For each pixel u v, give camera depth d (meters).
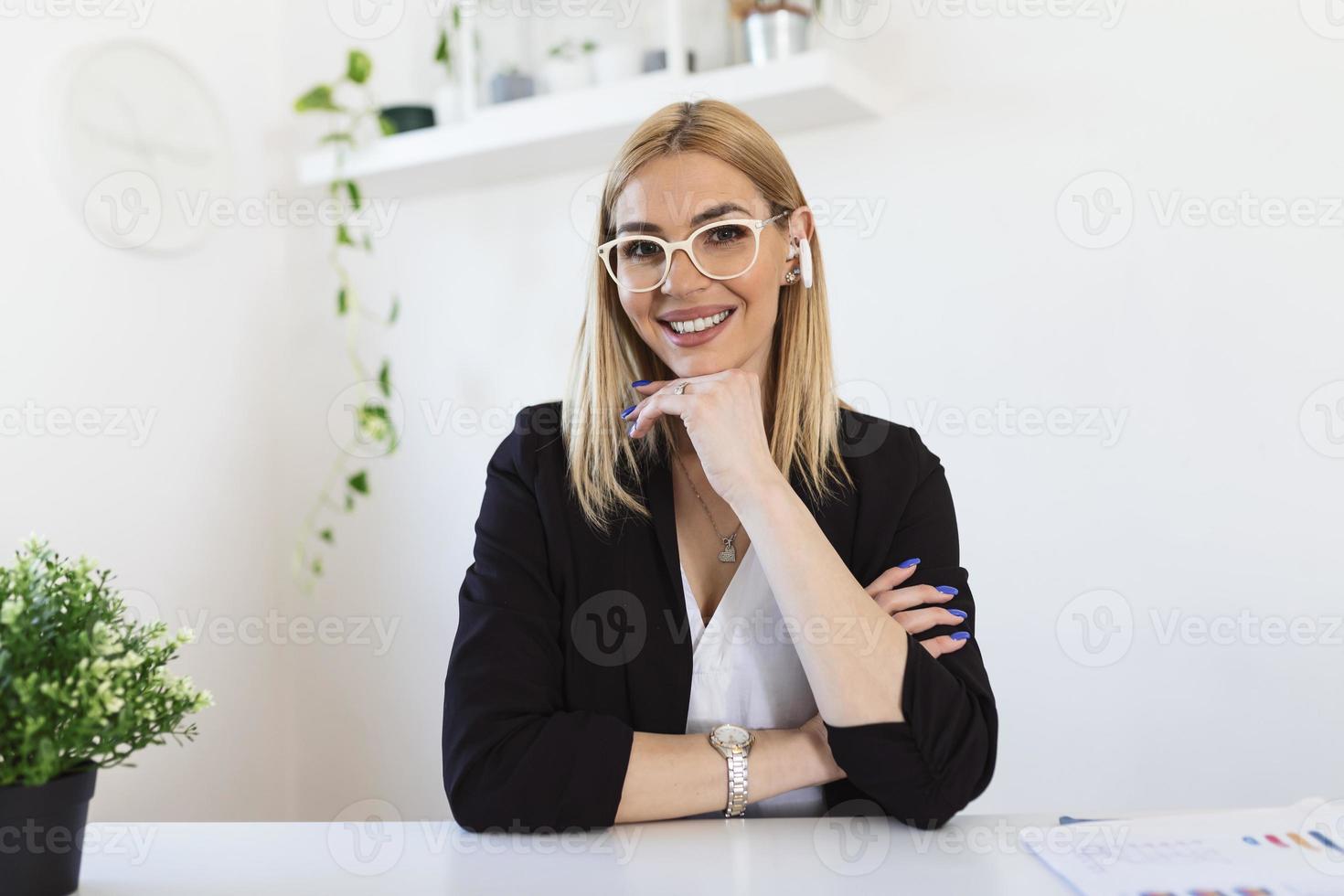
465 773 1.17
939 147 2.23
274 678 2.89
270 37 2.92
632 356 1.45
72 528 2.34
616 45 2.37
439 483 2.77
